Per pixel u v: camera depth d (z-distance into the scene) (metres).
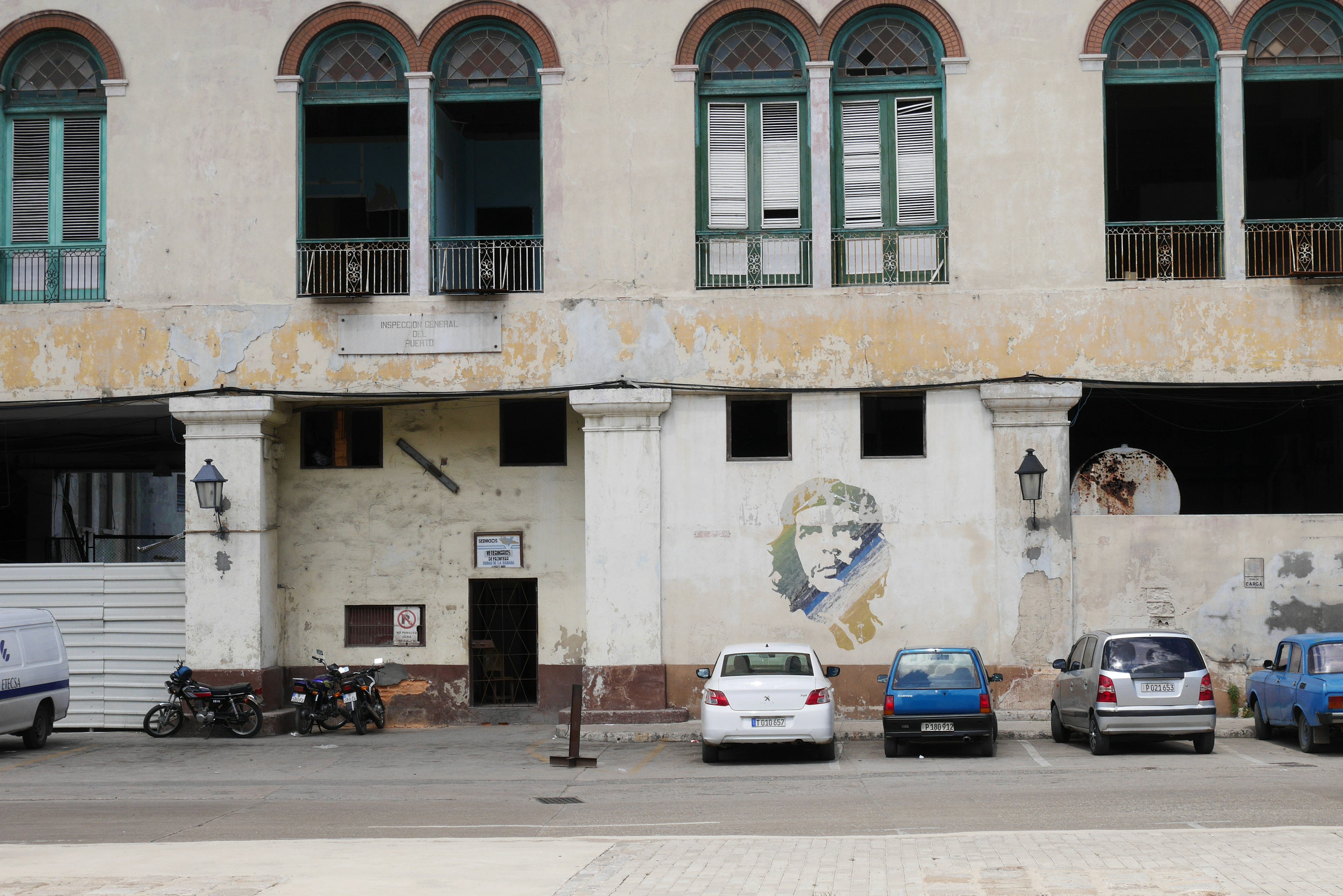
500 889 9.11
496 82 22.05
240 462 21.75
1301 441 24.50
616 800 14.55
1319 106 24.33
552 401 23.23
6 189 22.42
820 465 21.14
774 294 21.25
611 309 21.39
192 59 22.09
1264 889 8.66
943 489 20.95
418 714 22.88
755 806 13.77
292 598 23.11
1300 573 20.59
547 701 22.70
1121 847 10.30
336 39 22.20
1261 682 18.84
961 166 21.16
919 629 20.84
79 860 10.68
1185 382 20.58
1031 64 21.17
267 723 21.52
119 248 21.94
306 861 10.45
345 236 24.17
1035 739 19.72
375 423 23.41
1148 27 21.27
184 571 22.67
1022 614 20.64
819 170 21.34
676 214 21.44
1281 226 21.23
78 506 29.77
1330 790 13.70
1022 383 20.67
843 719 20.83
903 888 8.93
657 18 21.69
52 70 22.48
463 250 22.47
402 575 23.11
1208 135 25.44
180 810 14.33
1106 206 20.95
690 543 21.23
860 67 21.75
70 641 22.80
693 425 21.34
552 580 22.89
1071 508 20.95
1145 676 17.19
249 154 21.94
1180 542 20.80
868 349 21.09
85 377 21.78
